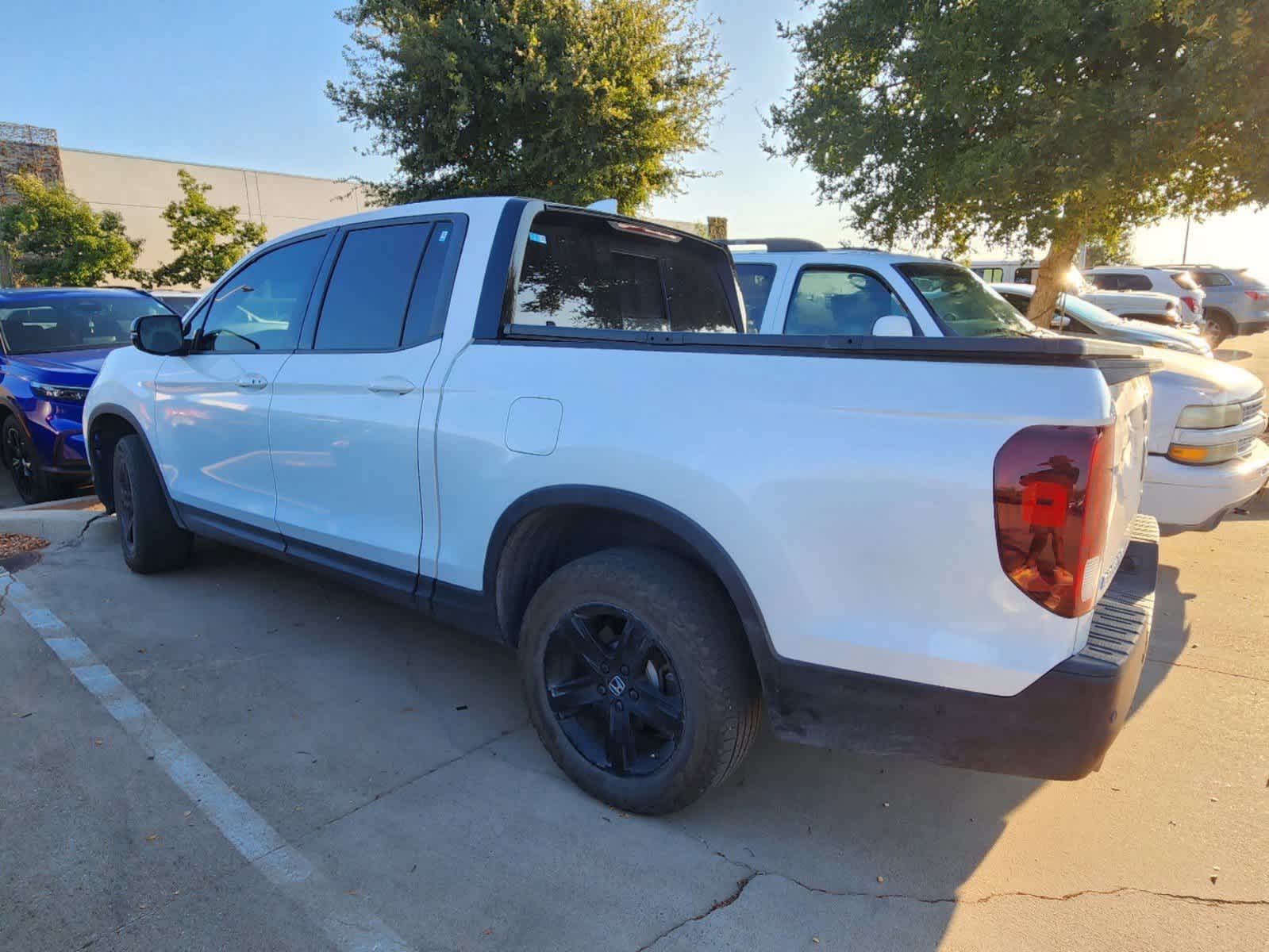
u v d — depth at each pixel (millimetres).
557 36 14500
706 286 4246
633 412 2445
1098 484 1907
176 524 4684
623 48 14812
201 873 2332
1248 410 4910
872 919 2236
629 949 2104
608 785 2648
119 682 3486
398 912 2201
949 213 9461
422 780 2830
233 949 2059
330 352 3447
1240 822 2709
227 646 3883
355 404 3246
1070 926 2229
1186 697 3561
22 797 2660
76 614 4223
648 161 15945
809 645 2189
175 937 2092
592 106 14805
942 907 2293
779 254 5543
